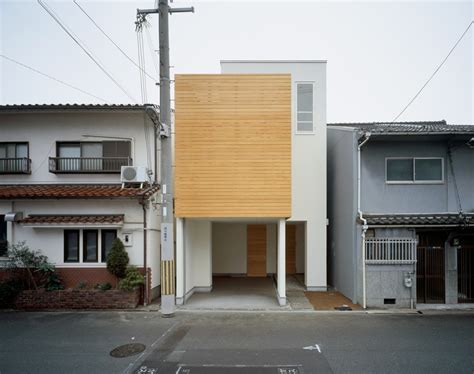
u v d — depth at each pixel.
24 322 7.03
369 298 8.27
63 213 8.91
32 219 8.41
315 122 10.73
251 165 8.35
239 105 8.45
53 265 8.51
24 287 8.36
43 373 4.75
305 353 5.36
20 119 9.70
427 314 7.68
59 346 5.72
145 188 9.11
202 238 10.18
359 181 8.84
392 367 4.90
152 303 8.64
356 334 6.26
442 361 5.11
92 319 7.23
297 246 13.41
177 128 8.41
